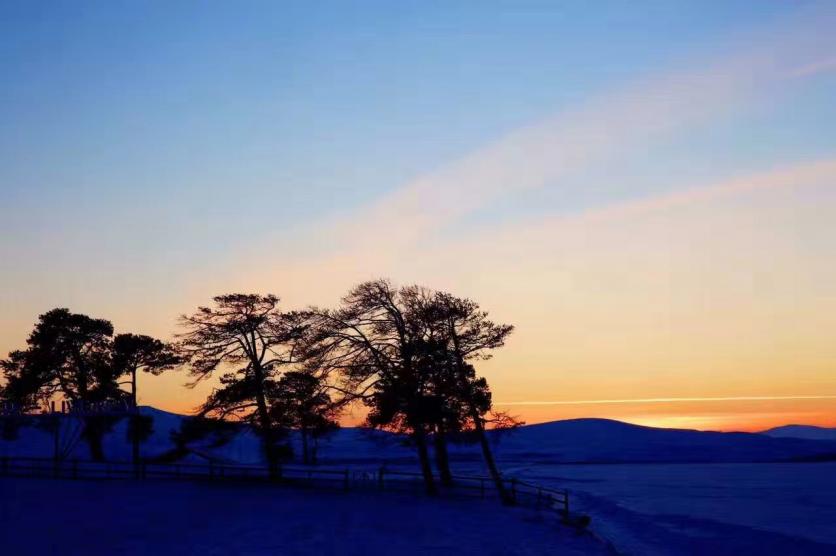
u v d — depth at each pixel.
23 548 27.22
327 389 49.81
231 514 38.66
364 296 48.84
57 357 62.19
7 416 59.50
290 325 52.38
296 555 27.53
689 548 39.78
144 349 64.50
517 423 50.31
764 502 71.62
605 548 32.59
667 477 125.50
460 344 49.56
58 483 46.72
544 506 48.84
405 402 48.75
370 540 31.86
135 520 35.00
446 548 30.83
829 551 39.28
